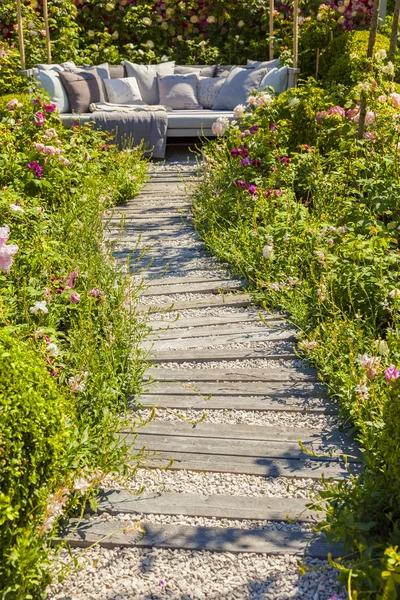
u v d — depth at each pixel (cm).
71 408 292
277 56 1079
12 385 223
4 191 467
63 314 404
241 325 434
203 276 517
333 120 666
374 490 244
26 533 213
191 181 792
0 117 690
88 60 1071
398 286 402
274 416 334
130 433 321
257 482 286
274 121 716
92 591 231
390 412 232
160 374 378
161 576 238
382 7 1052
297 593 227
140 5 1129
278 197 567
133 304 465
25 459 218
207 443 313
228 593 229
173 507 271
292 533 254
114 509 270
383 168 541
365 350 364
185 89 1030
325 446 307
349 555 232
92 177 684
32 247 436
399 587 209
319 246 469
